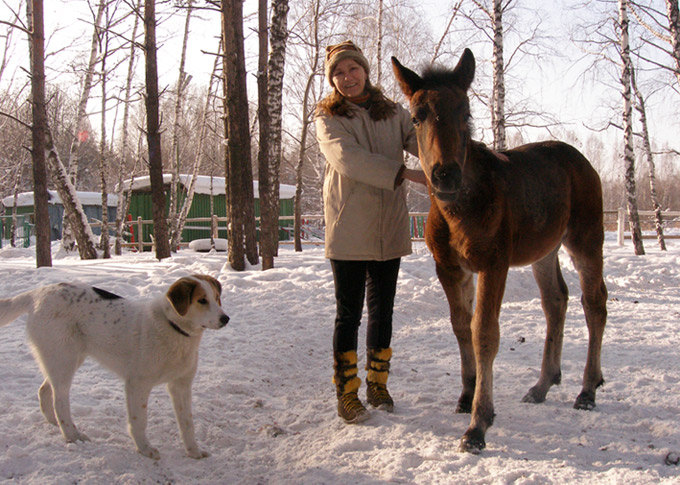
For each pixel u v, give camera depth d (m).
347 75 3.88
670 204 50.06
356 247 3.87
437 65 3.31
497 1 14.04
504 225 3.42
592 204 4.35
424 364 5.40
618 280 10.33
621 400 4.11
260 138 10.29
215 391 4.53
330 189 3.99
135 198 25.50
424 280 9.55
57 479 2.82
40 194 11.38
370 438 3.49
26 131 25.06
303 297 8.25
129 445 3.40
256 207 25.50
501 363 5.33
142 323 3.32
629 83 14.25
